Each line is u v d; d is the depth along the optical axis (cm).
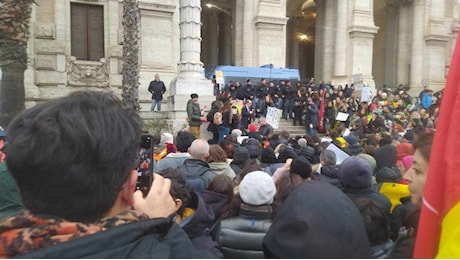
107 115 129
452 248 140
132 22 1257
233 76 2352
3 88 781
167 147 748
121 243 117
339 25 3003
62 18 2125
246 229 342
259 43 2667
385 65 3800
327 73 3155
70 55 2158
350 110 2120
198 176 482
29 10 797
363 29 2967
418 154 274
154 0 2177
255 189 347
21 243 113
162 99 1950
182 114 1669
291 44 4362
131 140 132
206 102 1706
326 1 3162
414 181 278
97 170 122
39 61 2075
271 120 1492
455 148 158
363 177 384
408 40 3506
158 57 2195
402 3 3509
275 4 2706
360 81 2325
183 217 322
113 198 129
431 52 3344
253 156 812
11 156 120
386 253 292
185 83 1692
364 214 293
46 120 121
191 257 142
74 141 119
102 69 2208
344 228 162
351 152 882
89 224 123
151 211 151
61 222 120
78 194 121
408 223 271
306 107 2028
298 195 174
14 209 314
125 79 1260
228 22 4009
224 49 4109
